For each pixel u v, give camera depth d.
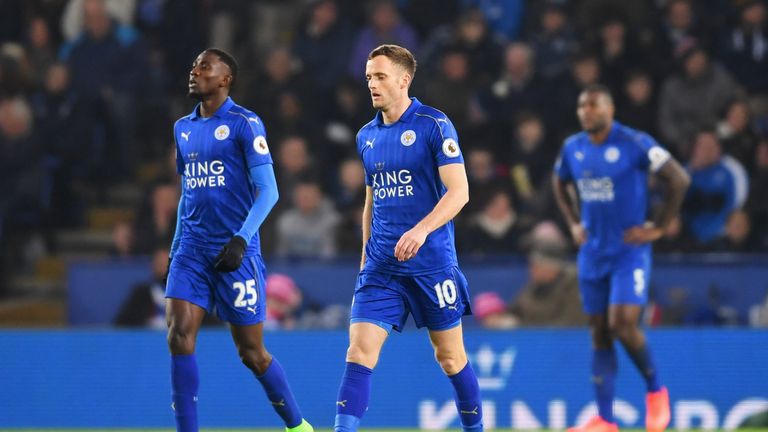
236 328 20.28
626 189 25.19
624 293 25.06
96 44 44.09
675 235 35.59
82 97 42.88
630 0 45.16
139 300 33.53
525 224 36.59
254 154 19.69
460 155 18.84
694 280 33.19
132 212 45.09
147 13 49.38
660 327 30.56
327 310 33.69
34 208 41.72
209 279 19.94
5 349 30.56
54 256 42.97
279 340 30.28
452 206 18.36
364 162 19.56
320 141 40.94
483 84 42.22
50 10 47.84
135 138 45.44
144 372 30.48
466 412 20.00
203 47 46.41
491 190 36.53
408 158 18.97
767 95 44.03
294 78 42.12
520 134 39.38
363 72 44.47
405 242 17.92
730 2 45.81
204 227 19.94
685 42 44.09
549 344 30.05
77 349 30.58
